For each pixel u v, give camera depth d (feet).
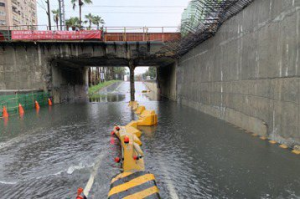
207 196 14.43
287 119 22.56
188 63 64.39
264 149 22.85
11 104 55.06
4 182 17.10
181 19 53.98
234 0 31.81
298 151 21.11
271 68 25.07
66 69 93.50
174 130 33.19
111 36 70.64
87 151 24.02
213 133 30.73
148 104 73.00
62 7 101.45
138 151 18.61
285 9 22.33
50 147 25.77
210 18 38.99
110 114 51.65
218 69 41.93
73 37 66.44
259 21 27.45
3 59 71.72
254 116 29.43
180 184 16.10
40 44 70.95
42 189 15.90
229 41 36.73
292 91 21.57
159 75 128.77
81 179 17.29
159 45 71.00
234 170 18.25
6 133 32.86
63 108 64.28
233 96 35.86
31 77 72.49
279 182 15.99
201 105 52.85
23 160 21.74
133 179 15.71
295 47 20.95
